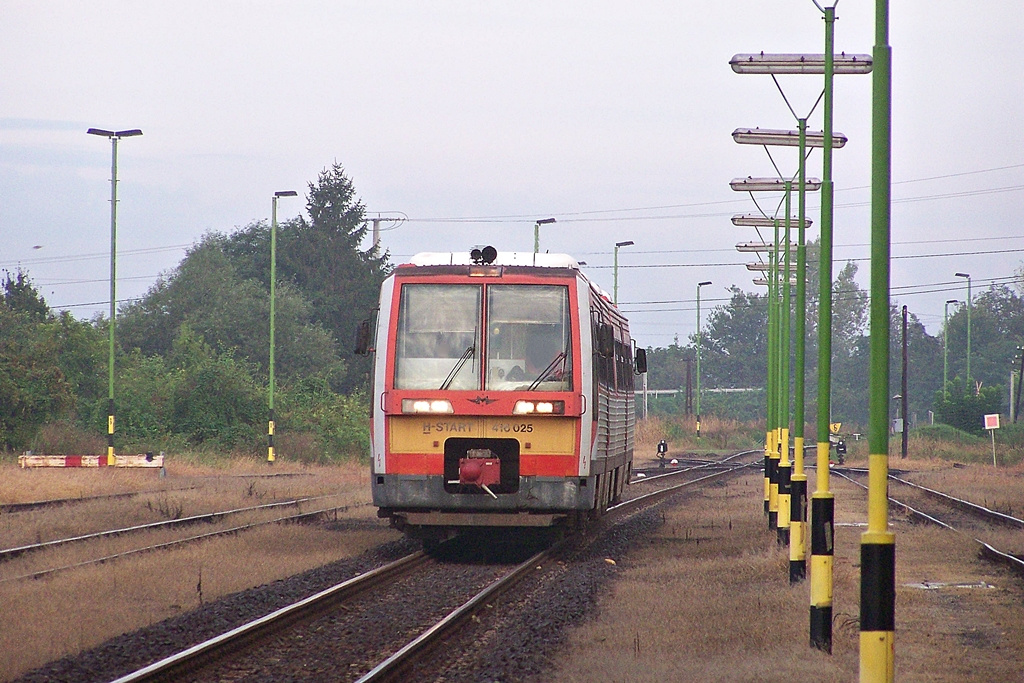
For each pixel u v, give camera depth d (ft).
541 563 227.61
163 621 156.46
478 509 222.89
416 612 166.30
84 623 152.25
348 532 273.75
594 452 226.58
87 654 135.03
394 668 124.26
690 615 161.68
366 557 228.22
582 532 262.26
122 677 121.60
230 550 229.25
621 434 299.17
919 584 198.59
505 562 229.86
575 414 222.07
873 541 95.55
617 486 311.27
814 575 141.79
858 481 533.14
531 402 221.46
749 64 214.69
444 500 221.46
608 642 142.72
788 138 263.70
